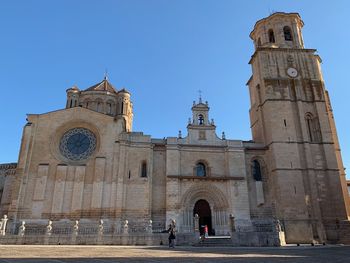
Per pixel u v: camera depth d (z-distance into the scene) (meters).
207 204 43.34
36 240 31.17
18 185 40.19
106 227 38.56
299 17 54.38
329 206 42.00
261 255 17.55
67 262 11.88
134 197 41.00
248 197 43.09
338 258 15.25
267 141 46.38
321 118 46.78
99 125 44.84
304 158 44.25
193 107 47.88
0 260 12.16
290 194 41.81
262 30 54.12
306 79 49.09
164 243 31.61
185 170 43.75
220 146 45.66
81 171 42.09
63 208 40.06
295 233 39.69
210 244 31.84
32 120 44.53
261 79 49.19
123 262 12.34
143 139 44.44
